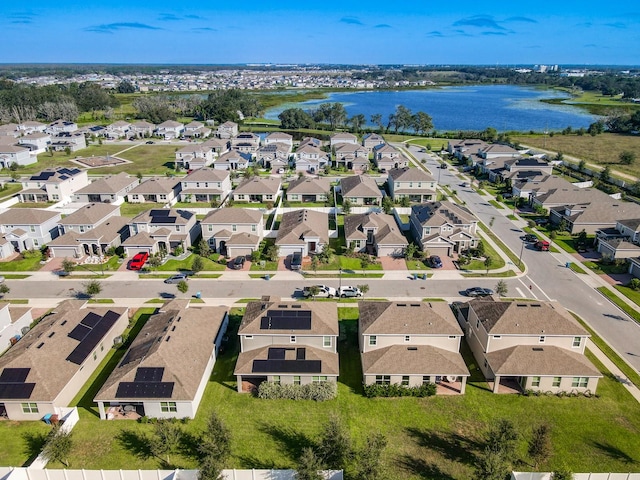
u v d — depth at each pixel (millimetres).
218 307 55281
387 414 42250
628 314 58969
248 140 160875
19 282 66812
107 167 136875
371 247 78438
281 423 41031
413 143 176625
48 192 102938
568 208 89125
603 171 122375
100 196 101875
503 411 42688
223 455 35344
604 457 37781
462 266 72125
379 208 97125
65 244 73812
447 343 46781
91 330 49656
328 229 82812
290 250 74812
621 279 68438
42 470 34250
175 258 74625
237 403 43406
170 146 170875
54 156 151750
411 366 44656
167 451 37031
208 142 149750
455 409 42906
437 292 64250
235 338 53750
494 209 100375
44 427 40781
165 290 64562
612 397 44469
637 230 75750
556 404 43625
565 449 38469
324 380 45031
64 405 42500
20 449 38344
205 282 66938
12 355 44500
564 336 45844
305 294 62562
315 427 40625
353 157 138875
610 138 181000
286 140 158875
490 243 81375
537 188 104500
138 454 37750
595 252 77938
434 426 40906
